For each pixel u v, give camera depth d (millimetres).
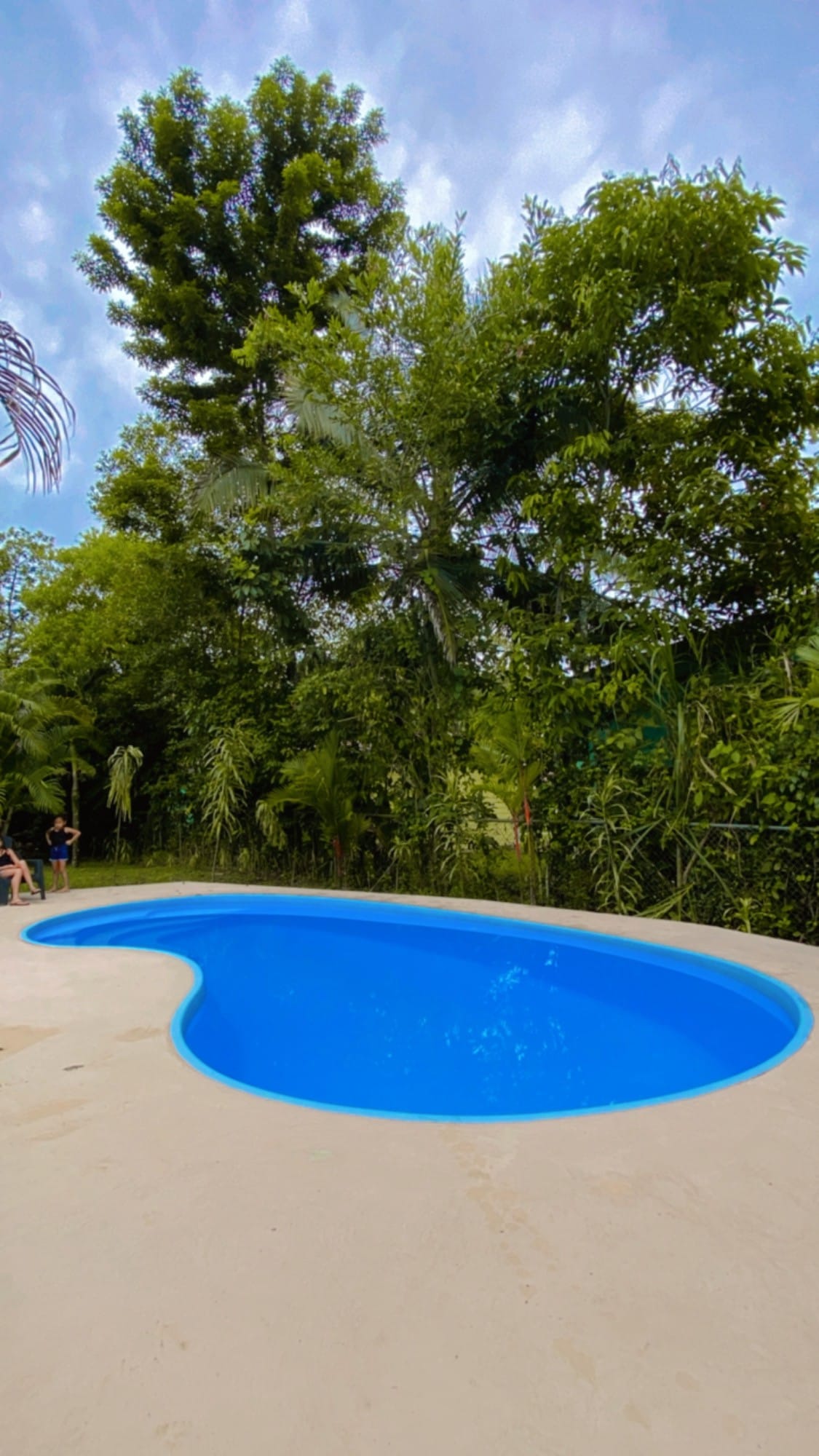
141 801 12266
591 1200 1914
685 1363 1327
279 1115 2475
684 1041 4059
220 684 9492
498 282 7039
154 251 10250
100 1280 1577
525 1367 1315
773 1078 2803
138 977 4266
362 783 8438
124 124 10305
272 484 8742
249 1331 1417
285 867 9367
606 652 6113
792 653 5473
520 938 5734
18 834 12305
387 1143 2266
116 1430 1185
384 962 5523
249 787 9242
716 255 5570
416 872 8109
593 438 5984
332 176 10758
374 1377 1296
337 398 7355
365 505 7617
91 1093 2641
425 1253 1673
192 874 9969
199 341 10352
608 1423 1192
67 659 12039
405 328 7074
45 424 2254
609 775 6199
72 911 6676
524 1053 3873
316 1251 1680
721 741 5539
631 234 5512
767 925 5383
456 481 7652
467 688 7621
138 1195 1939
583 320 6328
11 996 3879
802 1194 1944
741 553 6145
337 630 8938
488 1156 2174
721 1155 2170
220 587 9352
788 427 6105
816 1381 1285
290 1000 4738
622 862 6086
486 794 7664
